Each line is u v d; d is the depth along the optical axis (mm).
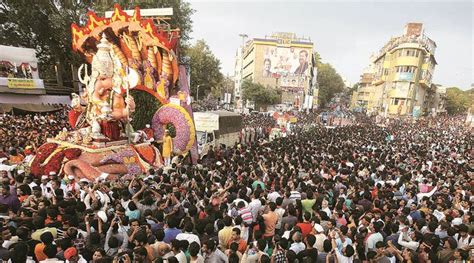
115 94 14164
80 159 12680
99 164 12758
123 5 27906
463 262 6180
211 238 6051
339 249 6098
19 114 26219
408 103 67750
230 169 12141
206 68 56906
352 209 8078
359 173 13102
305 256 5707
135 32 15461
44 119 22828
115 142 14000
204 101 75312
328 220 6918
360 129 35750
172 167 12805
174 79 16109
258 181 10008
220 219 6652
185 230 6109
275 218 7371
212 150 17562
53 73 38844
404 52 67375
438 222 7781
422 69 71375
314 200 8461
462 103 102625
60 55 32844
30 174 10250
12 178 9352
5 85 25141
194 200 8359
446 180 13164
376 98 86625
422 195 11070
